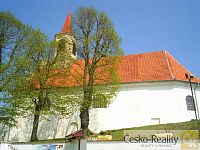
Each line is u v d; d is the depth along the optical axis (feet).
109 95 98.12
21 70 97.40
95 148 61.05
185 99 102.12
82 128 92.17
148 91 104.53
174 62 115.44
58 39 123.65
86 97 95.61
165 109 100.53
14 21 103.55
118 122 103.50
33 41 102.78
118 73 107.45
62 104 97.35
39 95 98.17
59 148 71.10
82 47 102.68
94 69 100.22
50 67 102.68
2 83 92.58
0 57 98.89
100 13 104.17
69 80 105.29
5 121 94.94
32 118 115.44
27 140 112.68
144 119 101.30
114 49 101.24
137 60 118.62
